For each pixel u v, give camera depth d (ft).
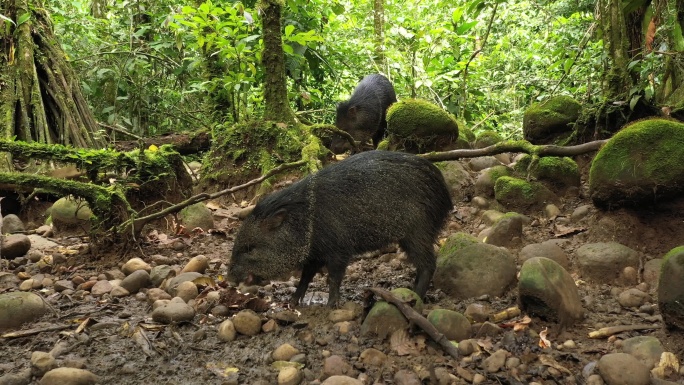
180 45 29.35
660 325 11.66
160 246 18.42
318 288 15.31
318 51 32.99
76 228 19.81
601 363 10.10
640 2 19.42
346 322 12.24
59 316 13.25
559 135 20.53
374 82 33.04
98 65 33.22
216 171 23.85
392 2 43.32
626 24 20.80
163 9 34.06
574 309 12.06
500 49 41.47
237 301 13.55
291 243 13.60
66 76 26.78
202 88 28.66
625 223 14.92
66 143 25.21
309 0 31.27
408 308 11.56
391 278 15.65
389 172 13.70
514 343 11.21
